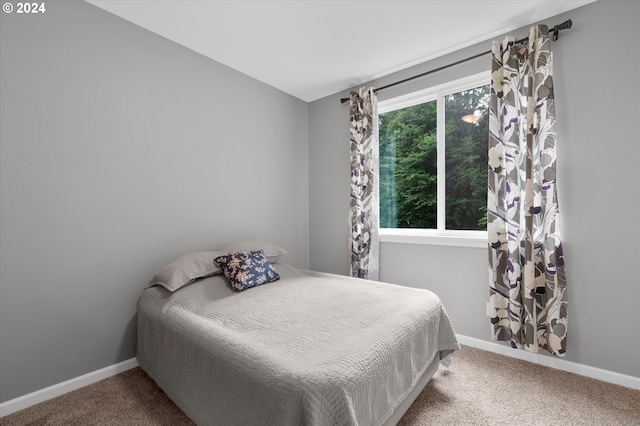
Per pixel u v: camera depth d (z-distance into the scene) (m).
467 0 1.84
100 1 1.83
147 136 2.12
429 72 2.54
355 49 2.41
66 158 1.75
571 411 1.54
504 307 2.11
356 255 2.93
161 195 2.21
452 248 2.44
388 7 1.91
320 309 1.68
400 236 2.71
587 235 1.86
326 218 3.37
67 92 1.75
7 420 1.49
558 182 1.94
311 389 0.95
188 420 1.49
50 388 1.68
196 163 2.44
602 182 1.81
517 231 2.03
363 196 2.91
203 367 1.31
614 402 1.60
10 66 1.56
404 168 2.89
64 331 1.75
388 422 1.27
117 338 1.97
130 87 2.03
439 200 2.62
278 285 2.19
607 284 1.81
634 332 1.73
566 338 1.91
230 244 2.69
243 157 2.82
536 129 1.94
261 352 1.17
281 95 3.21
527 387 1.75
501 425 1.44
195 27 2.11
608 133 1.79
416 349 1.49
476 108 2.47
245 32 2.17
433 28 2.13
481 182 2.45
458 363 2.04
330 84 3.06
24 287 1.60
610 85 1.78
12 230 1.57
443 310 1.83
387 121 3.00
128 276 2.03
